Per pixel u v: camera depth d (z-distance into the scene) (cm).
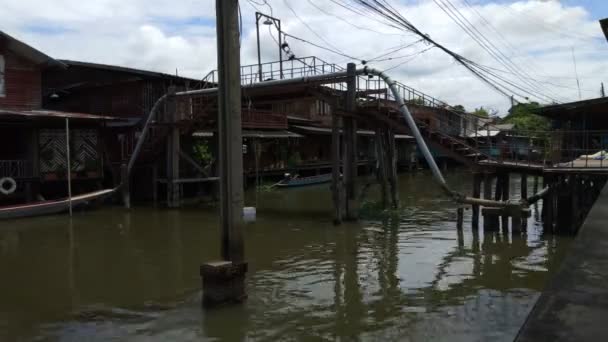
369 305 948
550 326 180
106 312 939
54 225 1936
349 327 837
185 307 948
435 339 781
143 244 1574
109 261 1348
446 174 4828
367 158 4625
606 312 185
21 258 1395
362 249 1446
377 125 2150
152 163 2647
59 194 2519
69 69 3020
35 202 2248
